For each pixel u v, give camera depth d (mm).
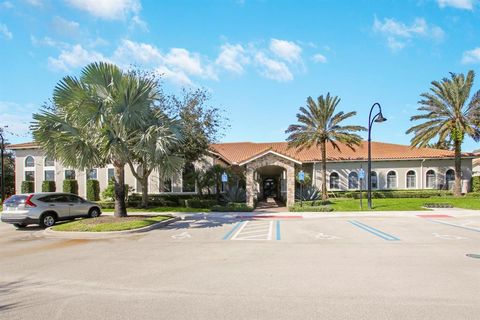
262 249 10180
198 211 23094
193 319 4859
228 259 8820
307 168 36562
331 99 31406
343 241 11523
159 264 8305
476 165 49750
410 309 5164
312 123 31734
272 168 30562
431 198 31297
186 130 23641
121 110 14898
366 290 6105
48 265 8352
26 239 12680
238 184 30047
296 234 13164
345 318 4844
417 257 8883
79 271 7695
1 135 29812
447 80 32125
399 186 35219
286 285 6453
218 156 29562
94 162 15711
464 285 6355
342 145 39750
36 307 5406
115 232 13227
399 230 14070
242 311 5141
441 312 5035
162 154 15516
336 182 35812
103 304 5512
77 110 14641
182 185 30281
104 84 15195
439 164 35281
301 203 24688
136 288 6363
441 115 32188
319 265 8055
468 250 9828
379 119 21906
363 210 22656
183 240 11961
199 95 25500
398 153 36188
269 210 24125
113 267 8039
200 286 6445
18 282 6879
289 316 4934
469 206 24203
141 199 27422
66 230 13531
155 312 5133
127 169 30875
